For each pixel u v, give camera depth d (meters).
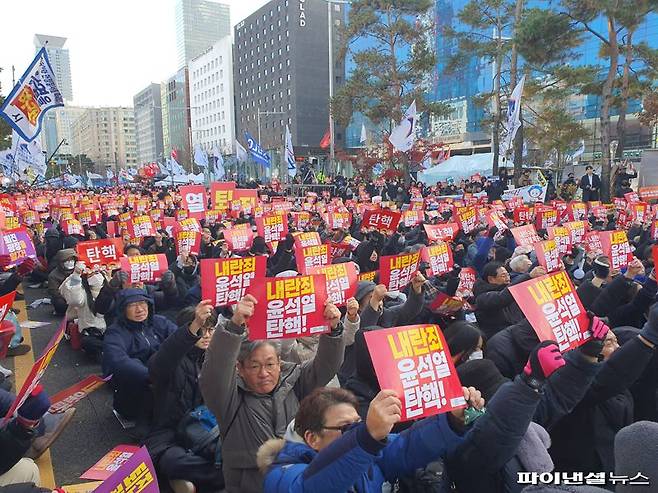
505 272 5.80
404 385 2.31
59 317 8.88
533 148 42.09
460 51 28.64
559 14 19.41
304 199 22.62
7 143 30.33
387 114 32.16
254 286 3.32
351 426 2.16
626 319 4.85
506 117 27.38
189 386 4.07
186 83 122.12
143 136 142.88
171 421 4.07
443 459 2.53
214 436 3.77
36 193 27.50
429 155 35.44
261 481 2.96
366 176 37.22
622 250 6.33
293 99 84.75
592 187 20.89
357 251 9.39
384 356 2.33
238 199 14.73
